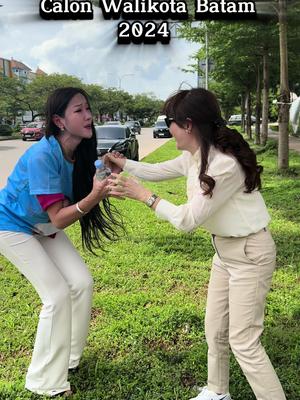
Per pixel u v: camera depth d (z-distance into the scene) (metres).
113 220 3.22
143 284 4.45
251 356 2.33
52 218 2.55
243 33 12.93
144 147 23.02
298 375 2.94
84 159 2.74
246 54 14.90
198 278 4.57
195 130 2.23
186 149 2.33
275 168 11.38
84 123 2.55
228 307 2.54
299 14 10.95
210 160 2.21
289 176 10.20
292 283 4.39
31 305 4.07
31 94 53.25
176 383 2.91
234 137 2.23
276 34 12.98
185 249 5.46
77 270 2.82
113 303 3.94
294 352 3.17
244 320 2.33
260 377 2.33
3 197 2.71
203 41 15.78
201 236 5.95
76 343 2.96
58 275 2.70
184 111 2.21
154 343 3.40
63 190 2.72
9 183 2.70
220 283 2.54
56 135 2.57
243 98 30.50
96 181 2.46
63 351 2.73
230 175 2.17
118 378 2.96
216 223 2.32
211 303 2.59
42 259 2.68
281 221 6.55
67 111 2.50
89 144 2.72
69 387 2.84
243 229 2.28
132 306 3.94
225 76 20.31
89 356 3.22
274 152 14.95
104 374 3.02
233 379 2.93
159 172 2.81
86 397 2.79
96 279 4.55
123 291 4.30
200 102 2.20
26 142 31.72
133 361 3.14
